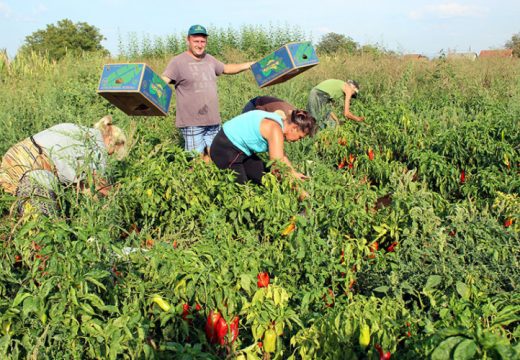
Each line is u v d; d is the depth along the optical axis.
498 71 12.84
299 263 3.59
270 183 4.61
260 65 6.32
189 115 6.56
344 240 3.90
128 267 3.14
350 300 3.39
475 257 3.60
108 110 9.26
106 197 4.15
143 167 4.85
